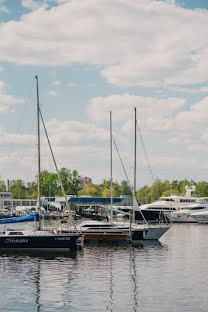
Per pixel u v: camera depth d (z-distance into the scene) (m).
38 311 20.80
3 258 37.34
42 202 139.38
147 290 24.89
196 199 110.38
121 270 31.36
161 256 39.03
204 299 22.91
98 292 24.41
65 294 23.92
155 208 107.69
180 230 74.50
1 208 135.12
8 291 24.58
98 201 127.56
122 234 49.72
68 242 42.00
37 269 31.75
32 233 41.81
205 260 36.47
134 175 57.94
